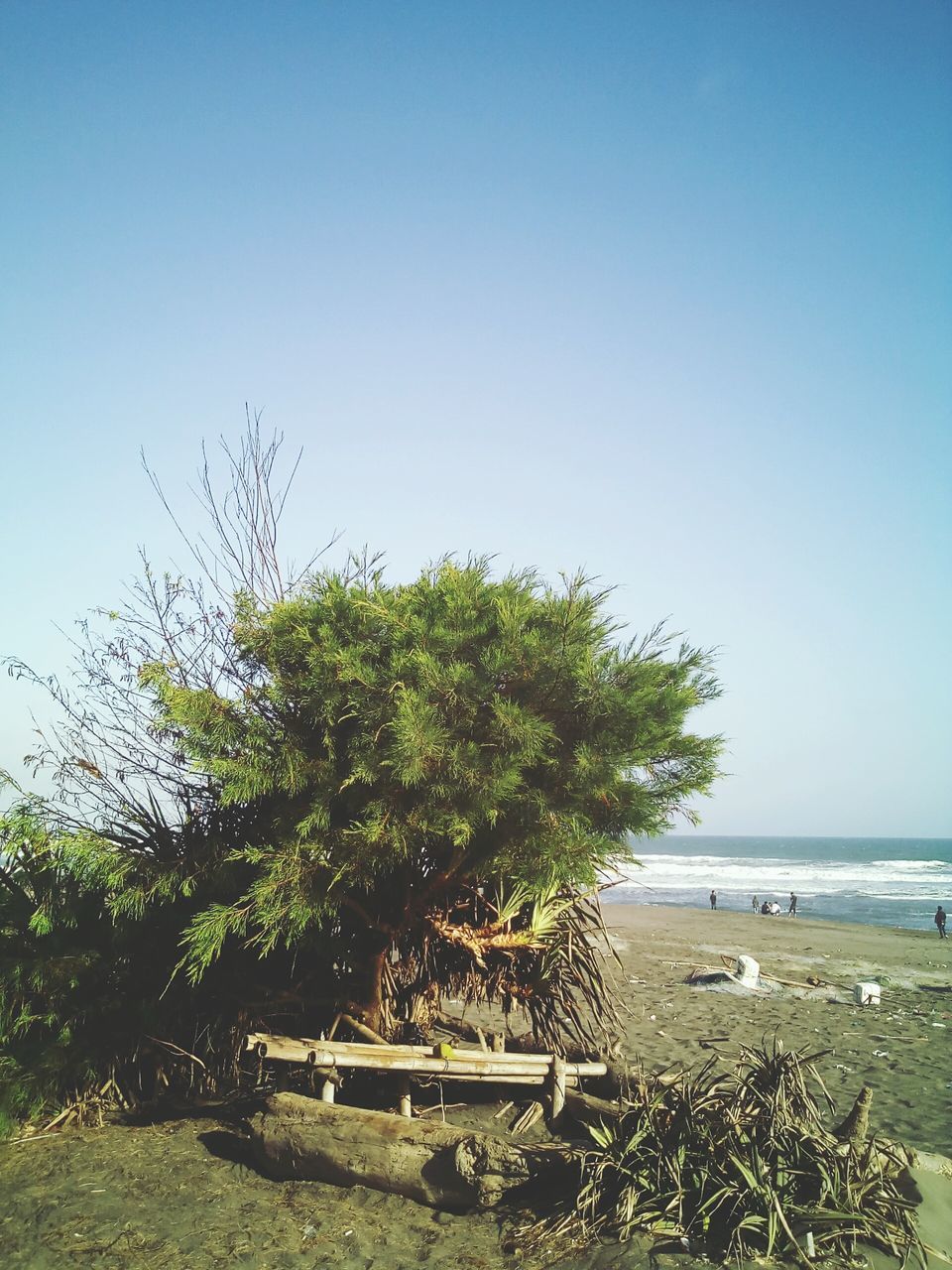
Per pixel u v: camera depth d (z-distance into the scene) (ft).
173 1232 15.88
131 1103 22.49
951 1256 14.51
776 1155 15.49
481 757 18.56
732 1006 43.27
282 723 20.21
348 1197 17.20
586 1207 15.58
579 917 22.90
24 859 22.06
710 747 20.22
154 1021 21.77
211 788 21.86
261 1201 17.12
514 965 22.57
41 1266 14.71
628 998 44.60
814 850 548.72
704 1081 19.71
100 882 21.49
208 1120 21.49
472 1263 14.69
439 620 19.71
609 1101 19.35
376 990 21.79
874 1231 14.60
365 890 21.31
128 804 21.98
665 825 20.02
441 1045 19.74
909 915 160.86
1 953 21.03
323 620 19.79
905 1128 23.76
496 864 19.38
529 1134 19.97
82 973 21.31
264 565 24.00
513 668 19.25
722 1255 14.17
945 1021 41.70
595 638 20.25
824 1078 29.58
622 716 19.07
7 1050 20.89
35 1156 19.38
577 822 19.38
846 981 58.23
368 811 18.53
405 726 17.35
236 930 19.56
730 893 213.25
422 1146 17.13
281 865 18.72
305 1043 19.16
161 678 19.98
